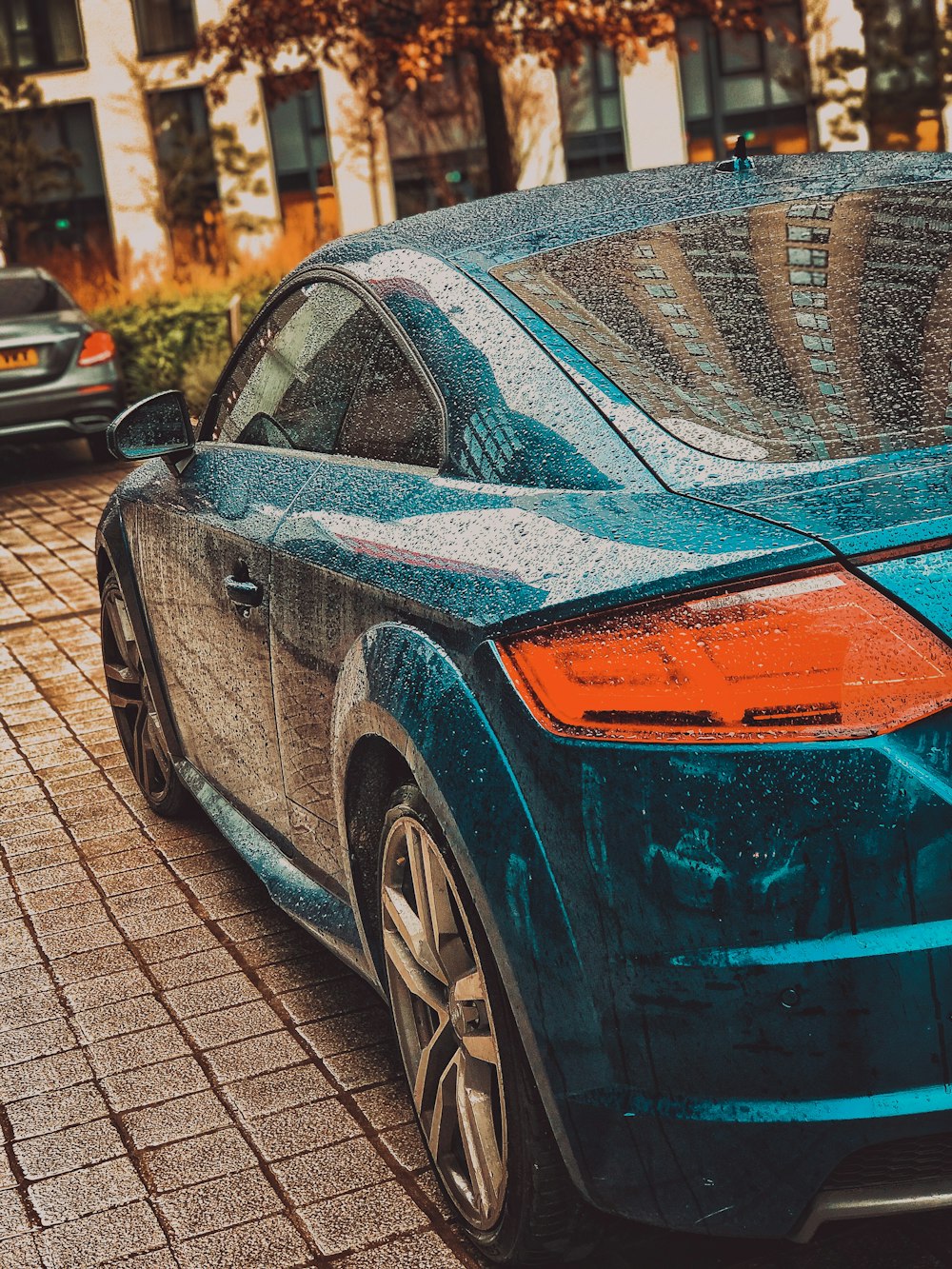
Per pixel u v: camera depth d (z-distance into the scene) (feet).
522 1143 6.85
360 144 96.53
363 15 47.55
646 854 5.97
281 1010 10.78
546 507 6.97
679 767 5.88
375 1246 7.98
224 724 11.53
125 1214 8.54
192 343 48.85
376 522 8.18
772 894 5.78
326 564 8.47
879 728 5.66
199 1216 8.45
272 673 9.79
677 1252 7.61
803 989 5.80
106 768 16.60
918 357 7.33
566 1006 6.35
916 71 92.53
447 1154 8.04
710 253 8.43
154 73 99.19
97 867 13.82
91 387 38.78
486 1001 6.91
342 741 8.11
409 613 7.35
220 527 10.61
